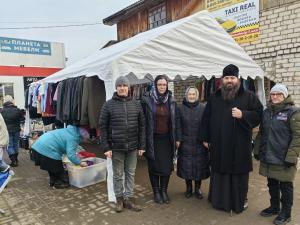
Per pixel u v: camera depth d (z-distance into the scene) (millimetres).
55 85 6512
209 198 3975
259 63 6918
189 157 4117
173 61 4797
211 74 5219
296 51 6180
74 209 4102
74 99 4961
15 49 16859
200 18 5188
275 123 3295
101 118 3795
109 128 3814
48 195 4691
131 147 3811
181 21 5102
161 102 3986
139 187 4859
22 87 17219
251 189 4508
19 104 17109
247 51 7129
